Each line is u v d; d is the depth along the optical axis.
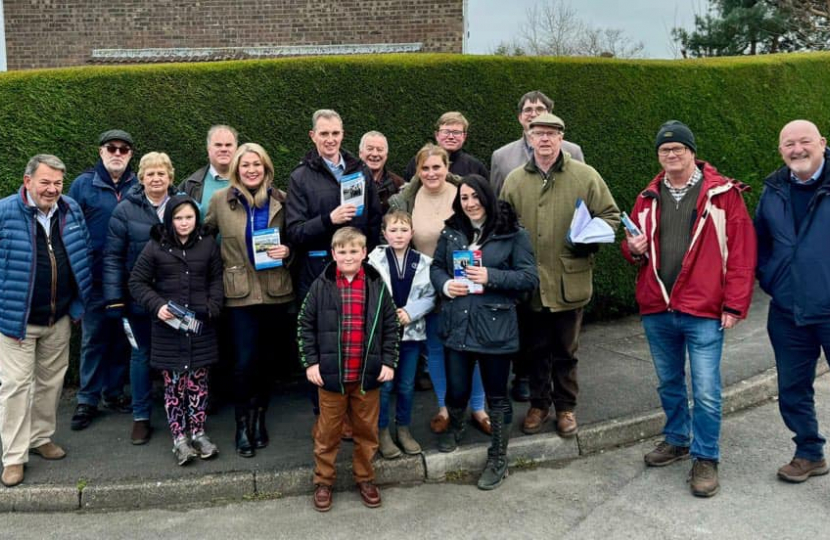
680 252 4.20
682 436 4.55
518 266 4.29
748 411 5.46
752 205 8.79
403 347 4.59
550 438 4.75
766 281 4.24
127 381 6.00
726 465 4.52
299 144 6.15
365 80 6.27
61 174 4.40
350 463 4.45
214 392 5.69
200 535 3.86
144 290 4.46
